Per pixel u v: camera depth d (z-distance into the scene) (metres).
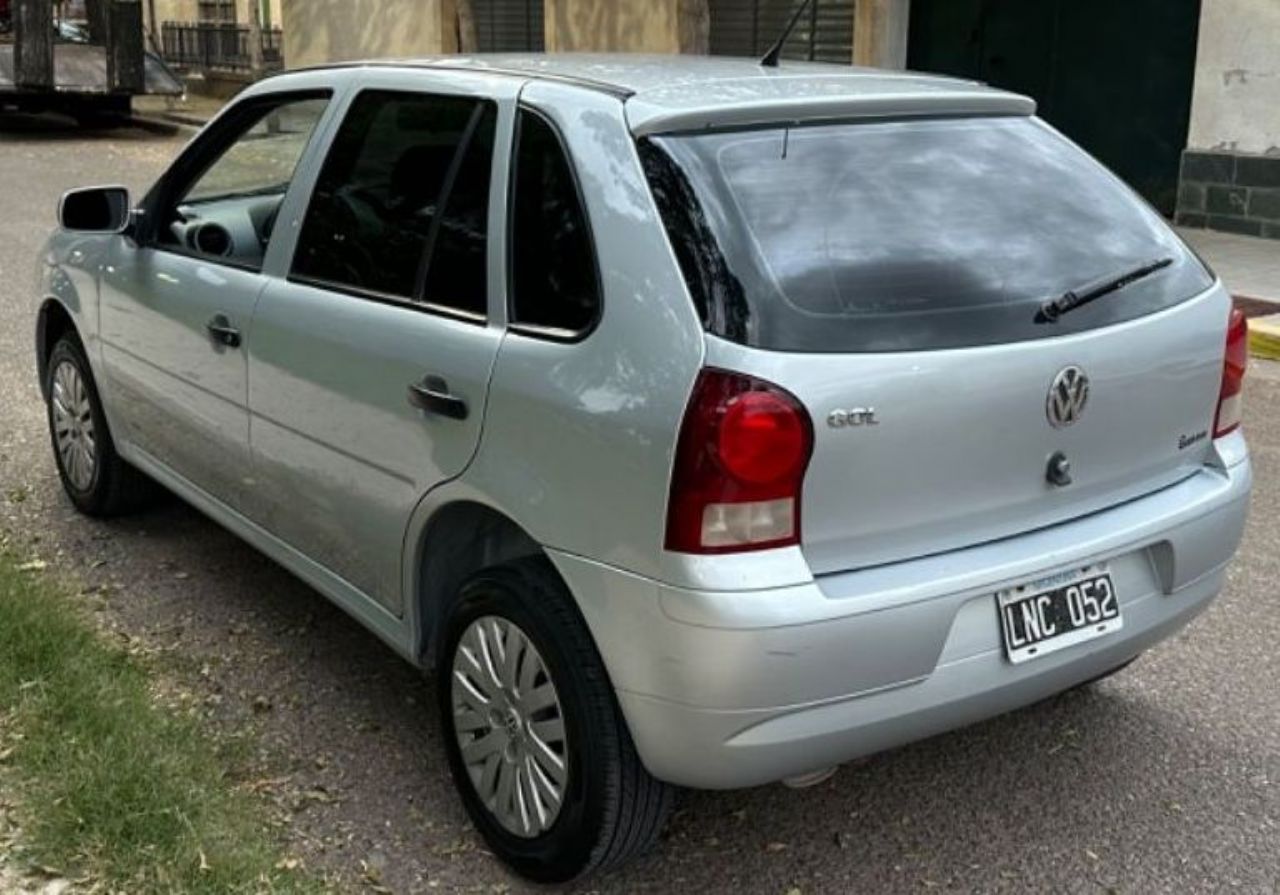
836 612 2.82
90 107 20.34
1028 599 3.11
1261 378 8.06
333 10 20.39
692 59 3.98
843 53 14.92
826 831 3.51
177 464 4.72
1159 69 12.66
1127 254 3.43
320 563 3.99
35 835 3.22
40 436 6.47
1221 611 4.78
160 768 3.48
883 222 3.14
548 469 3.04
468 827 3.48
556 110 3.29
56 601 4.42
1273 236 11.78
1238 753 3.88
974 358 2.99
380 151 3.81
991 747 3.91
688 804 3.62
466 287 3.38
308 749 3.83
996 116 3.62
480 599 3.27
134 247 4.82
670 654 2.83
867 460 2.87
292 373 3.87
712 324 2.84
